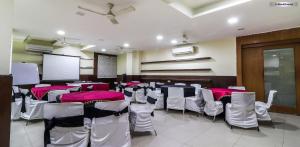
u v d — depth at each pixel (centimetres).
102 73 888
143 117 281
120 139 220
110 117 217
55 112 194
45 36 549
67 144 197
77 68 765
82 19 379
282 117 411
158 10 325
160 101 477
